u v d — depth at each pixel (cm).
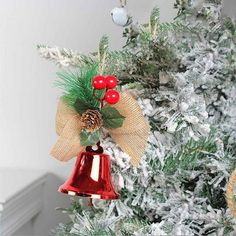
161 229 64
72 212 76
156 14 66
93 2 98
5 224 88
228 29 68
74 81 61
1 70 104
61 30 101
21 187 92
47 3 101
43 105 104
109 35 98
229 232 64
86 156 60
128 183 64
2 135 105
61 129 62
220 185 67
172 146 66
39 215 103
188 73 64
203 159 66
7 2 103
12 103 104
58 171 104
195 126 62
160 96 64
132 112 61
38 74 103
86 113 60
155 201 66
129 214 67
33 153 105
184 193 68
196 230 67
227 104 66
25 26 102
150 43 63
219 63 65
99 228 66
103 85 57
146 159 65
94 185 59
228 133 67
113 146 62
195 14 68
